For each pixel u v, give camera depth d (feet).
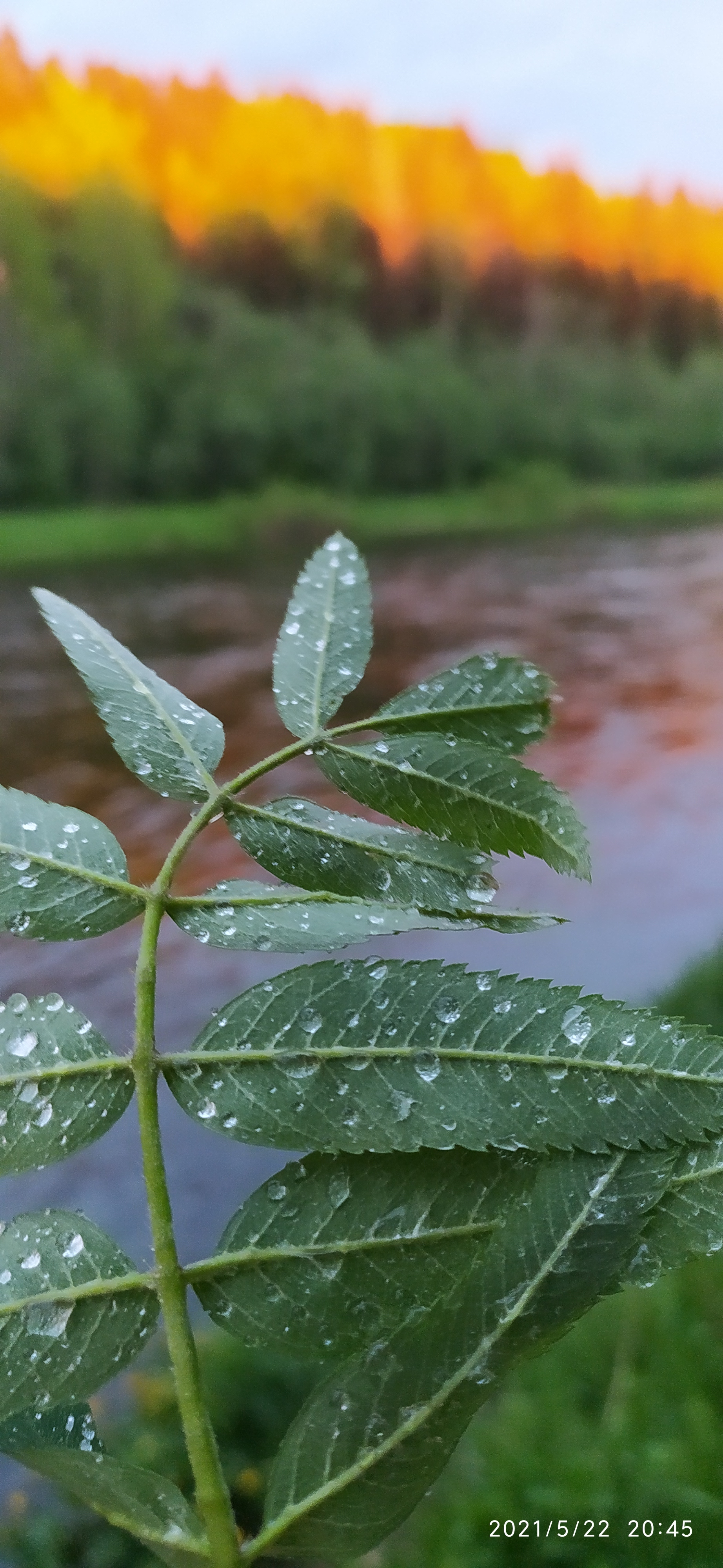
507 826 0.39
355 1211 0.31
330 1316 0.30
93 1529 1.69
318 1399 0.29
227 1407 1.73
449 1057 0.32
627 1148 0.31
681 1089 0.32
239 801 0.39
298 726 0.41
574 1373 1.58
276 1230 0.31
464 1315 0.29
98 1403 1.78
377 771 0.40
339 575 0.46
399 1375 0.29
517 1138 0.31
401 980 0.34
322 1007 0.33
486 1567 1.34
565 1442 1.47
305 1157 0.32
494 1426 1.53
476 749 0.39
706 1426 1.43
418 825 0.39
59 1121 0.32
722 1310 1.59
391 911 0.37
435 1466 0.29
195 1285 0.30
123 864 0.37
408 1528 1.46
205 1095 0.32
